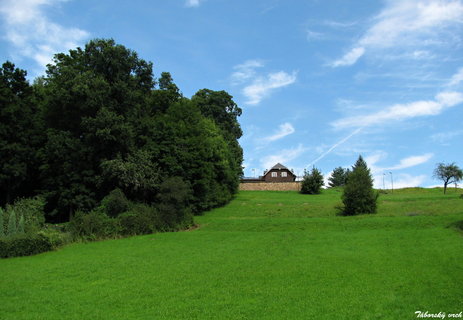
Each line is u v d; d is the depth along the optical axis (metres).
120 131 42.38
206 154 50.94
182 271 21.73
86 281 20.31
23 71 50.66
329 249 25.91
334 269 20.73
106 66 46.84
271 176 107.31
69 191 43.78
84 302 16.92
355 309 14.88
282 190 82.94
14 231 32.62
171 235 35.50
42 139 49.03
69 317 15.17
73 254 28.05
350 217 39.50
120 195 39.75
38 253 28.98
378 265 20.97
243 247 28.27
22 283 20.19
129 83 47.41
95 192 45.06
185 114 52.66
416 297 15.82
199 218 47.53
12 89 49.84
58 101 44.47
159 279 20.20
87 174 43.94
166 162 46.34
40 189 48.94
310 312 14.79
